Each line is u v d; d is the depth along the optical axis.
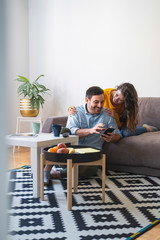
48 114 4.42
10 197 0.22
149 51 3.41
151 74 3.41
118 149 2.60
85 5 3.91
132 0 3.50
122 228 1.43
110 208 1.72
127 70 3.59
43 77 4.44
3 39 0.19
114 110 2.64
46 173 2.22
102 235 1.35
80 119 2.51
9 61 0.20
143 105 3.07
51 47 4.31
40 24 4.41
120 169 2.66
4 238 0.19
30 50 4.56
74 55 4.07
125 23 3.57
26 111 4.01
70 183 1.68
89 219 1.55
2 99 0.20
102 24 3.77
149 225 1.46
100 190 2.09
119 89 2.60
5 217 0.19
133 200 1.87
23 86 4.01
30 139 1.96
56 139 2.02
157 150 2.39
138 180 2.38
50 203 1.81
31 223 1.48
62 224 1.48
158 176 2.46
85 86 3.99
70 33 4.09
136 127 2.80
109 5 3.69
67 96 4.18
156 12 3.34
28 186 2.20
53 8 4.25
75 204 1.79
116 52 3.67
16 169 2.82
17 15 4.35
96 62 3.86
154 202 1.84
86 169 2.39
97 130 2.34
